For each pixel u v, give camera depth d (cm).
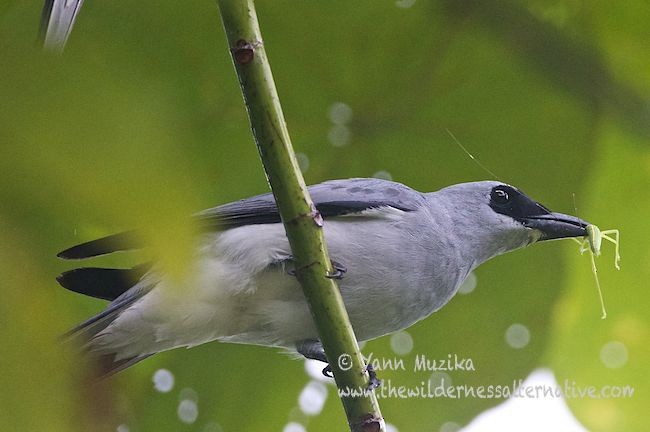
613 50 479
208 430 485
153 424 485
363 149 483
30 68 209
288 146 464
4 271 213
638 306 486
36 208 209
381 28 481
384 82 482
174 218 211
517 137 483
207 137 480
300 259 465
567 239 486
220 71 478
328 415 486
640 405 485
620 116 477
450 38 481
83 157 207
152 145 211
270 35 481
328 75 482
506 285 486
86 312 475
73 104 208
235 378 486
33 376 219
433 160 484
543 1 479
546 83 479
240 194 481
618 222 484
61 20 376
